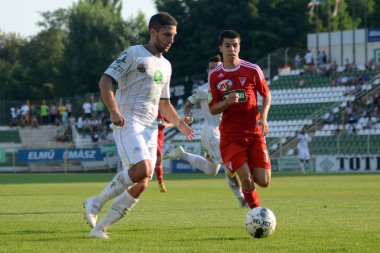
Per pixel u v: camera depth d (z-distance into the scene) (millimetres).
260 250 19875
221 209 34969
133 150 22500
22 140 142750
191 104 39188
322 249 20047
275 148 115938
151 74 23094
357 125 112938
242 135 25062
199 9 164500
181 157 39594
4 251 19812
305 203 38656
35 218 30438
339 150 106688
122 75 22953
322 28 171750
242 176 24875
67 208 36438
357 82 124500
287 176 84562
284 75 133750
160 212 33219
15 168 121812
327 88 126750
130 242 21734
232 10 163250
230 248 20297
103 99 22328
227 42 25297
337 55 141750
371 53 138375
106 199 23094
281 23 163625
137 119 23203
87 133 139375
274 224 22672
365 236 23000
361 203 38438
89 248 20406
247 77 25344
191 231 24750
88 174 105375
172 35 23094
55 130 143500
